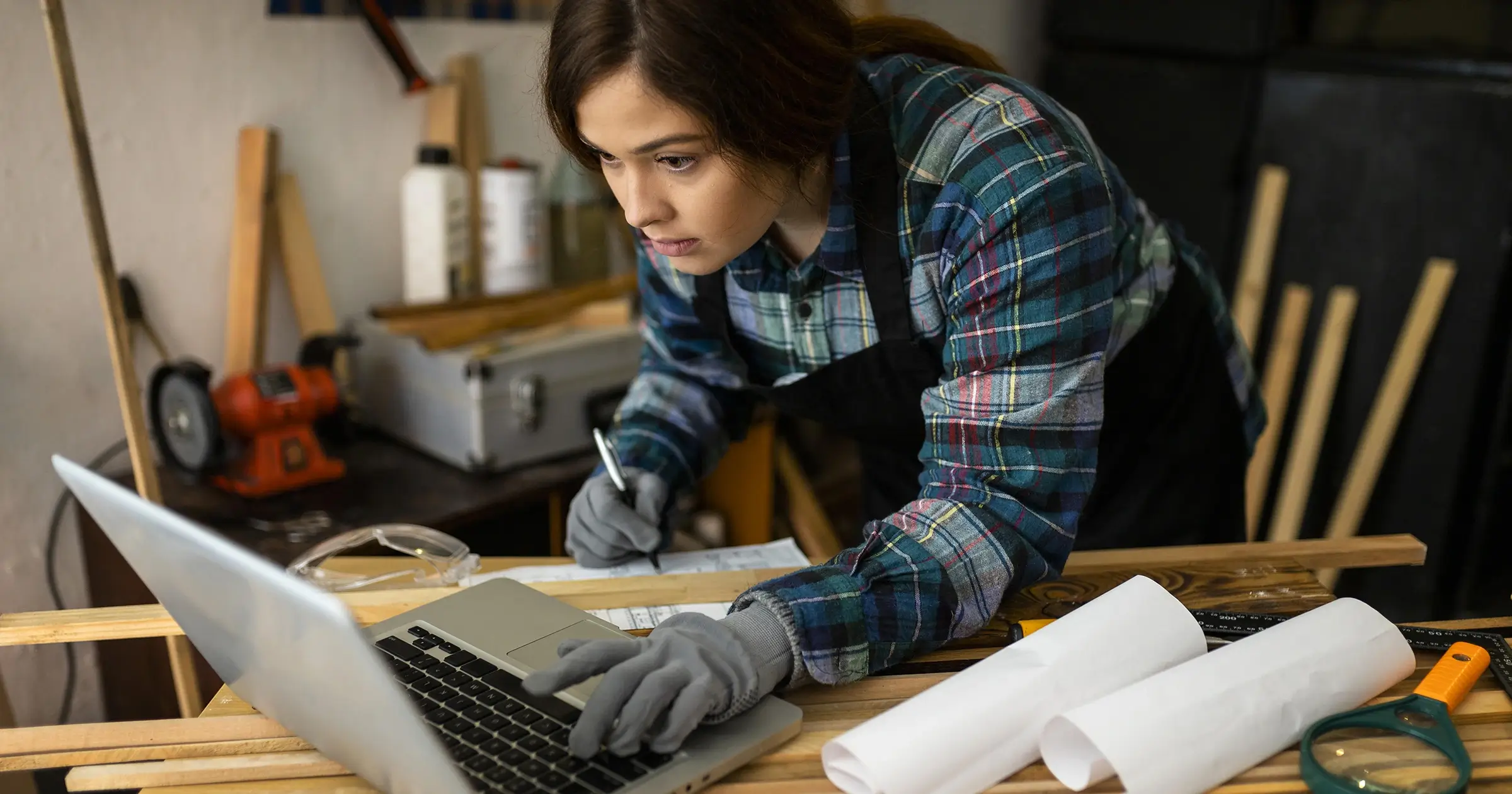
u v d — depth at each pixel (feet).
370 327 6.09
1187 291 4.36
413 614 3.22
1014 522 3.14
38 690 5.76
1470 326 7.47
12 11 5.12
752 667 2.77
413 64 6.30
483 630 3.14
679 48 2.60
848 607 2.97
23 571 5.65
